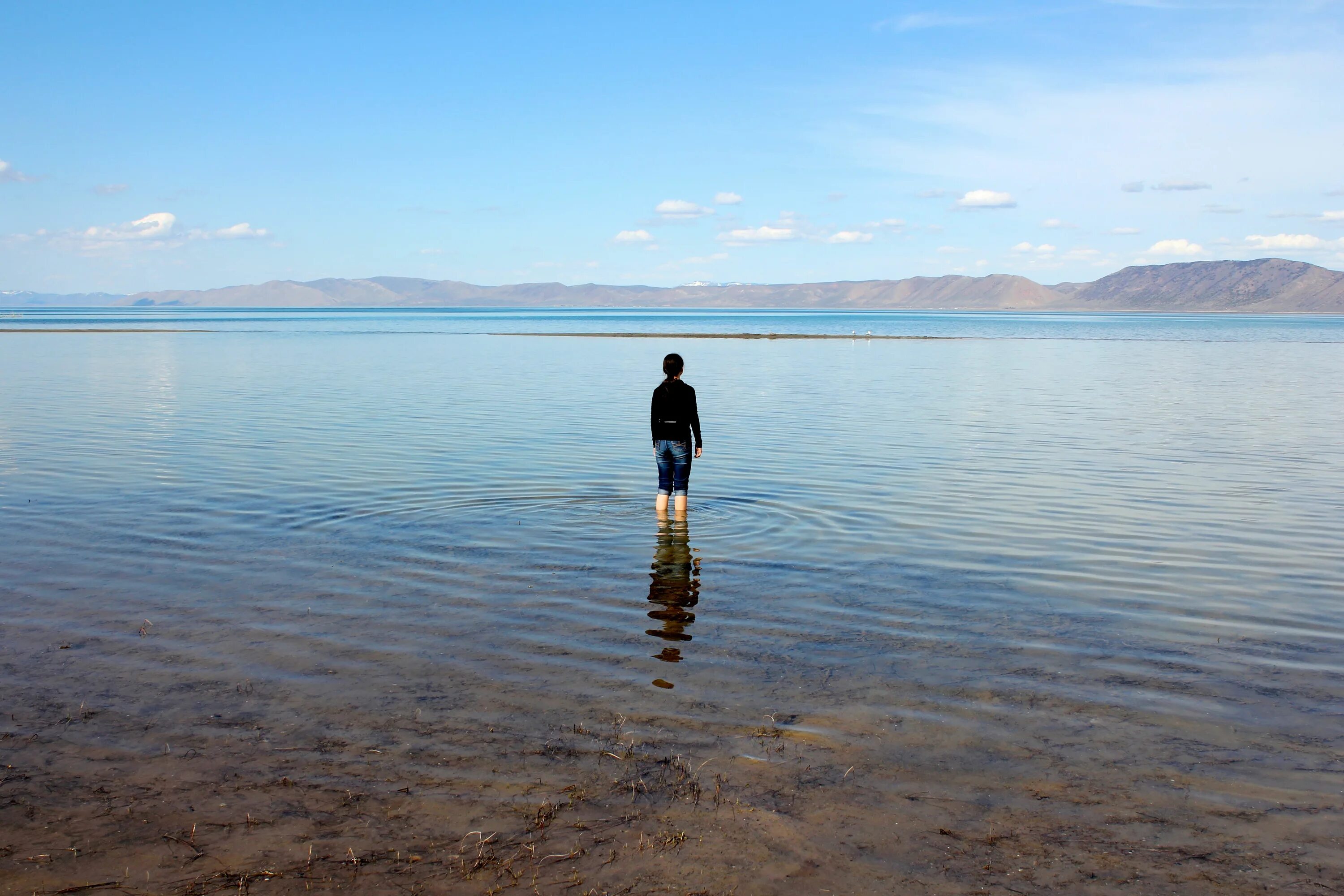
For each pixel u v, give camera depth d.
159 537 10.27
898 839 4.38
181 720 5.63
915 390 30.92
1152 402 26.78
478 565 9.20
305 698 5.98
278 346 60.09
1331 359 50.66
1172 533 10.83
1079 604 8.14
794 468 15.29
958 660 6.76
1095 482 14.17
